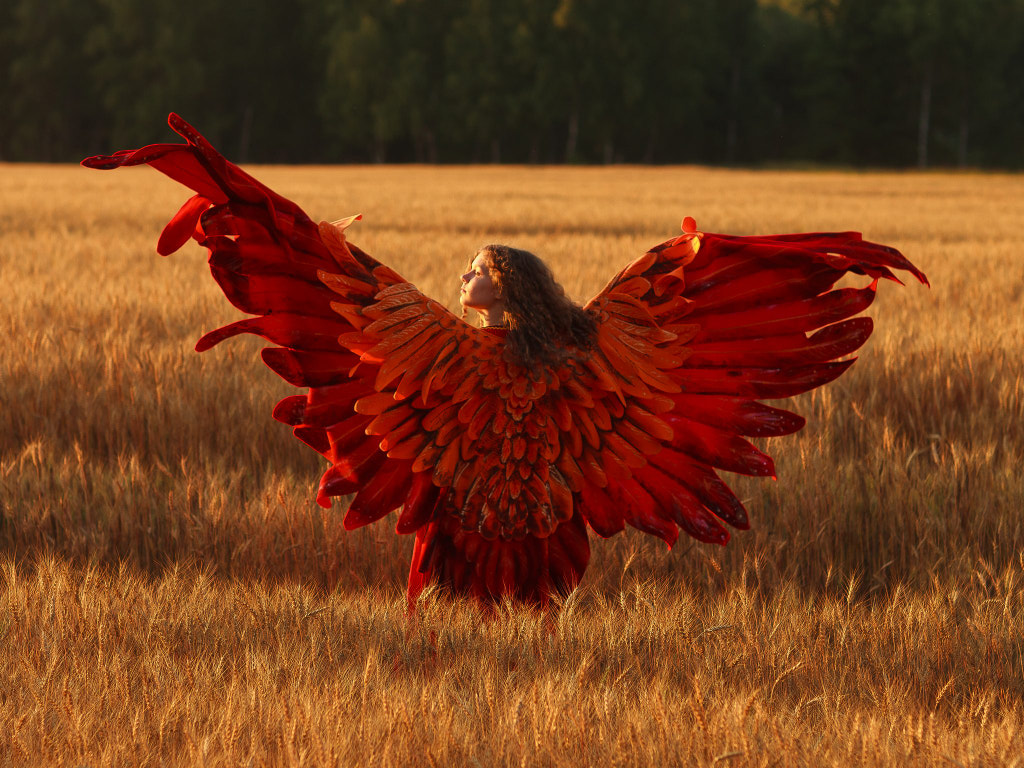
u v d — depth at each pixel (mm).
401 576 11859
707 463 9562
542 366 8477
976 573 10875
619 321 9016
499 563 8734
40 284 25297
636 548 11625
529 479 8523
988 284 27922
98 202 67812
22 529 12195
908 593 10836
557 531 9156
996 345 18453
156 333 20484
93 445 15430
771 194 94062
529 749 6168
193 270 30844
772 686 7535
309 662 7461
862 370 17406
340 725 6266
